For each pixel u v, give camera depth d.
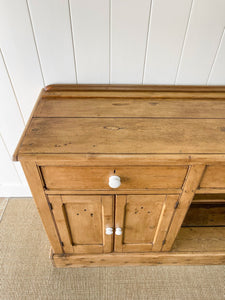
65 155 0.52
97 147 0.55
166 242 0.89
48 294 0.92
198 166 0.57
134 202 0.69
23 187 1.30
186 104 0.75
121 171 0.58
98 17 0.69
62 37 0.73
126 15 0.69
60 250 0.91
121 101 0.75
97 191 0.64
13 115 0.96
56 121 0.64
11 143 1.08
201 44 0.76
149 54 0.78
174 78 0.85
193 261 1.00
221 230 1.06
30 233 1.16
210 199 1.06
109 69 0.82
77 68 0.81
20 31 0.71
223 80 0.86
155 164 0.56
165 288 0.95
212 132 0.61
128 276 0.99
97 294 0.93
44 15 0.68
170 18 0.70
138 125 0.63
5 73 0.81
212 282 0.97
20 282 0.96
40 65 0.80
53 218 0.73
